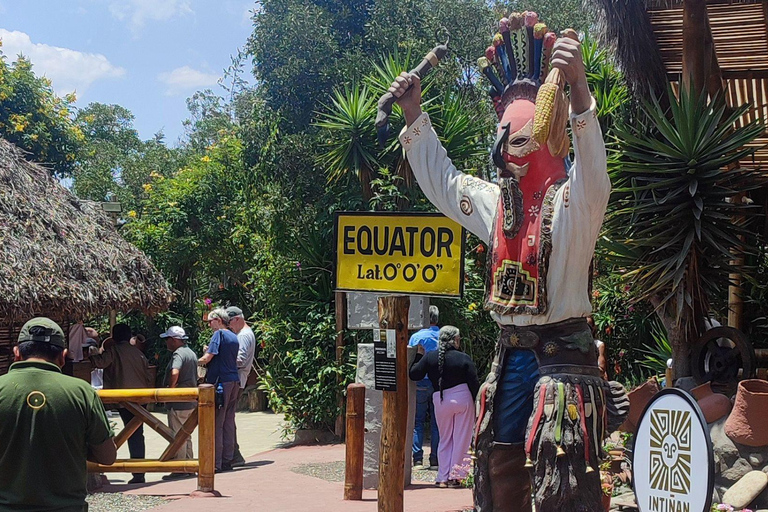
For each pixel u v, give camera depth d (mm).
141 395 8398
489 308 3994
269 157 13602
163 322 20672
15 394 4145
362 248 5156
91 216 10703
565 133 3846
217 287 23266
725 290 7816
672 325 7102
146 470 8305
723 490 6105
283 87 13930
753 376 6641
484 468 3996
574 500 3605
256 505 7570
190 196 21062
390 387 5508
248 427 15383
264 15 14211
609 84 11008
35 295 8352
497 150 3895
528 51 4047
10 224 9023
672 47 8195
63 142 21766
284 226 13180
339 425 12406
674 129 6938
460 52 18438
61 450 4164
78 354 13734
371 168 12070
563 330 3816
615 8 7328
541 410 3691
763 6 7305
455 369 8531
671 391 3904
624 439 7133
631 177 7098
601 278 11594
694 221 6668
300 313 12664
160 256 21078
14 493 4098
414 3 15172
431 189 4391
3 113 20562
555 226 3764
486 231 4215
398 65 12289
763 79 9039
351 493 7812
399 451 5531
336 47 14125
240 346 10797
